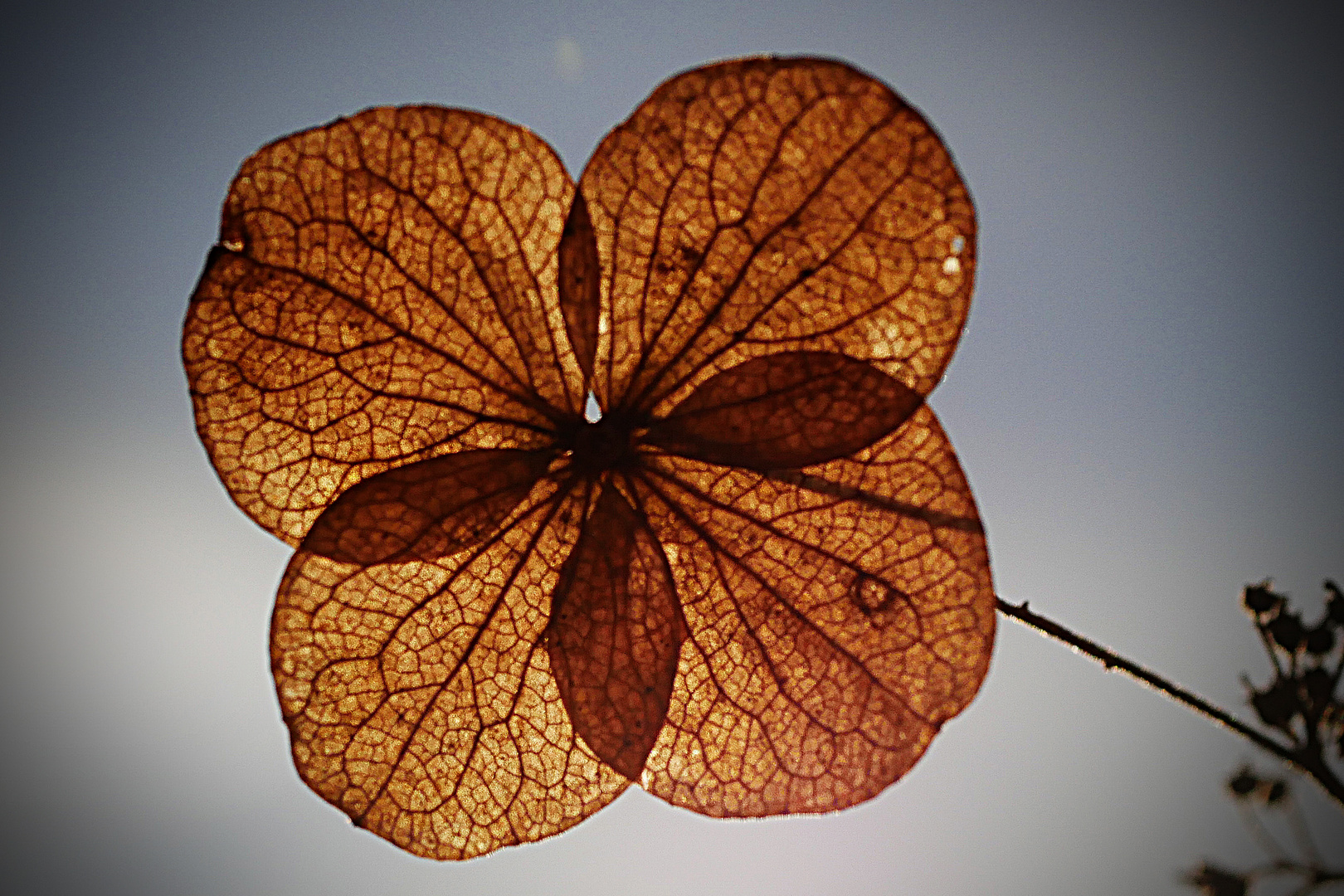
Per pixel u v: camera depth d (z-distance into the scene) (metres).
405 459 0.08
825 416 0.08
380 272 0.08
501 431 0.08
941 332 0.08
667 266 0.08
